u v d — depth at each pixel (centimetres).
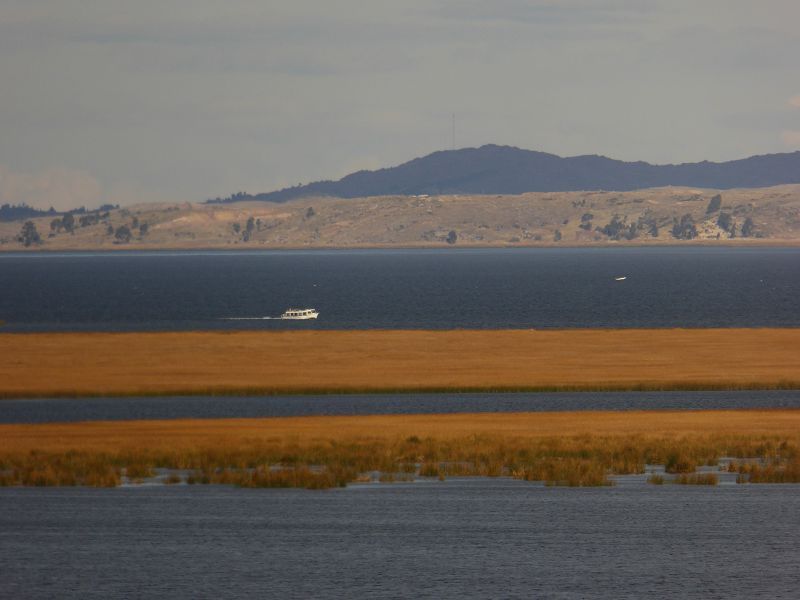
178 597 8481
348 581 8906
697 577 8969
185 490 12888
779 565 9312
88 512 11525
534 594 8544
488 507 11788
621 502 12044
